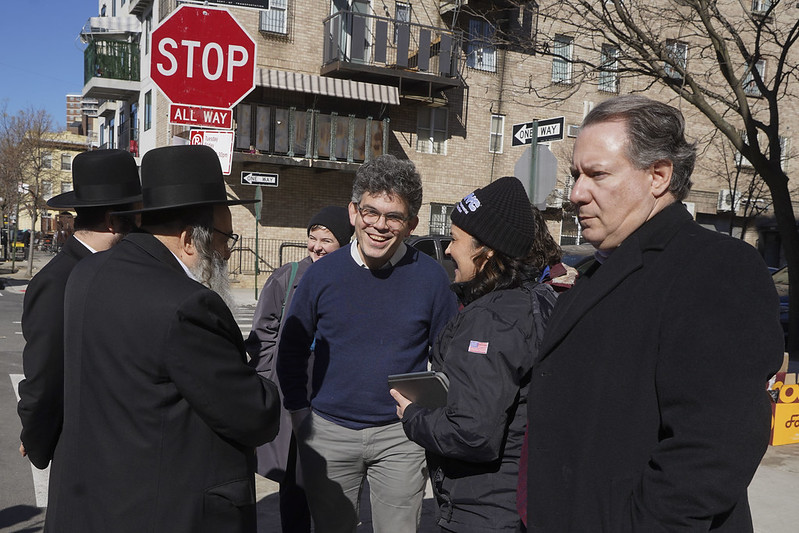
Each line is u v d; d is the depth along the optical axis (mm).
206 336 1763
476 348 1919
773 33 10352
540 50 10211
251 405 1841
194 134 5250
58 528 1851
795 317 10477
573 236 22875
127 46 23500
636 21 11555
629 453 1400
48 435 2264
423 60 20750
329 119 20500
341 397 2779
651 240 1485
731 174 23859
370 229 2656
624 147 1497
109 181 2555
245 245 20578
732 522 1359
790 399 5680
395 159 2682
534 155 7160
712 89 17297
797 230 10414
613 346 1453
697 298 1332
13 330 11445
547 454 1560
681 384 1308
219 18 5121
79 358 1835
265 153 19953
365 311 2781
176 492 1759
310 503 2885
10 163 26219
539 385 1617
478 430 1862
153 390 1739
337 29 19750
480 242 2094
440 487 2100
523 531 1895
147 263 1858
